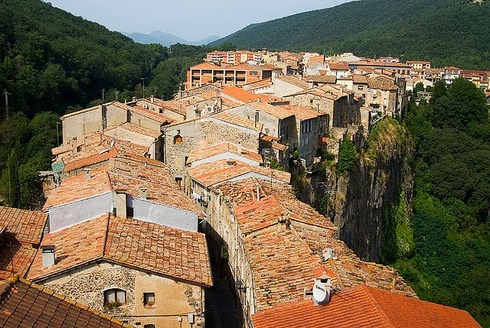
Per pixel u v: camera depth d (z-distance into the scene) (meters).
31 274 27.11
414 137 120.62
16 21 129.88
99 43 189.12
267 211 35.28
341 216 75.12
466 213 107.50
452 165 111.62
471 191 109.69
